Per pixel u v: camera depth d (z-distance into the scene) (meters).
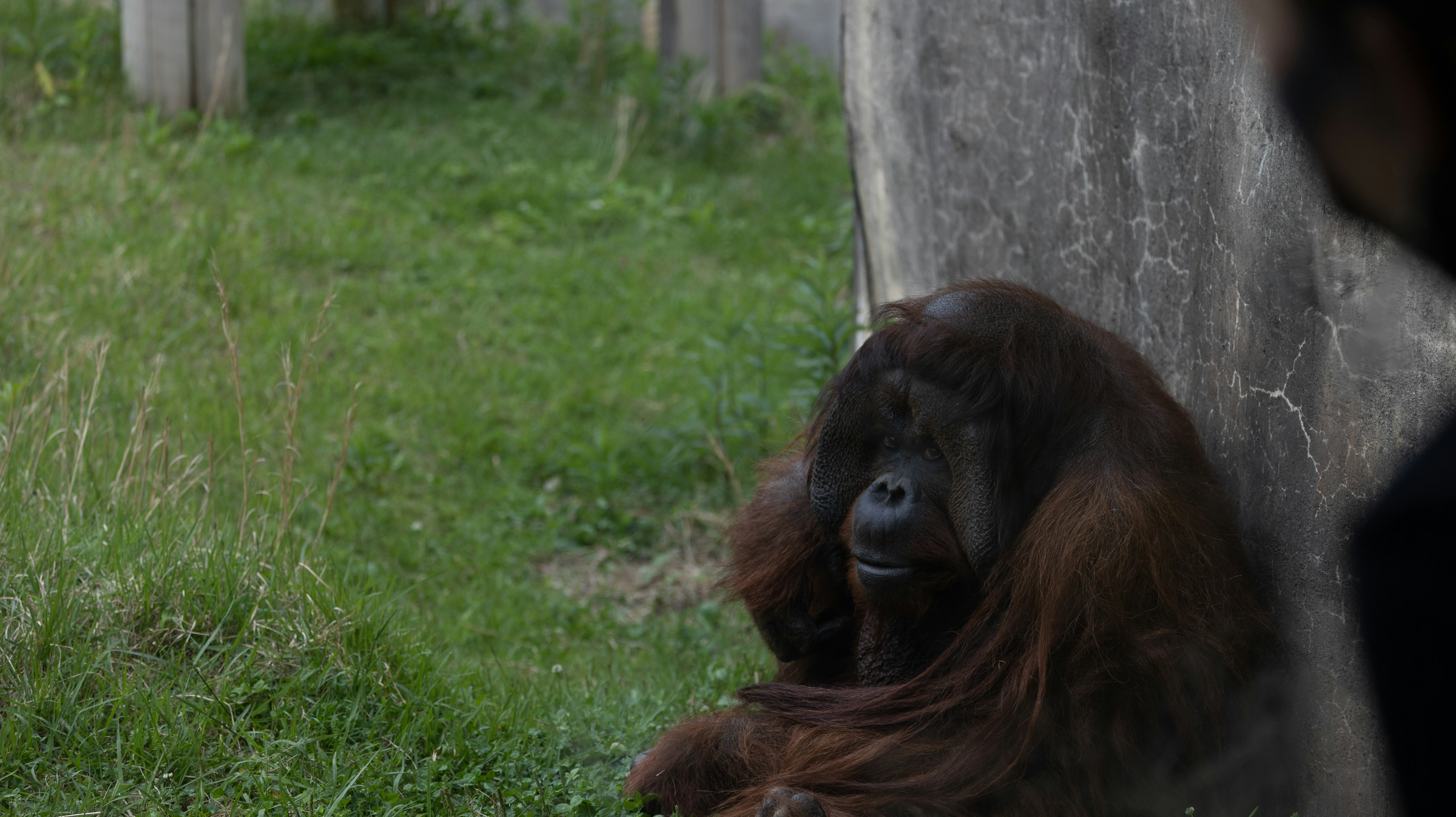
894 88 5.18
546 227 9.95
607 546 6.38
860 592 3.02
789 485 3.36
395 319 8.02
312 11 14.97
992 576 2.71
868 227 5.82
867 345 2.85
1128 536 2.54
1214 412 3.12
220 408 6.21
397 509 6.15
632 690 4.28
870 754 2.68
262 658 3.56
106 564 3.73
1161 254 3.37
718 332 8.36
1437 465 1.09
